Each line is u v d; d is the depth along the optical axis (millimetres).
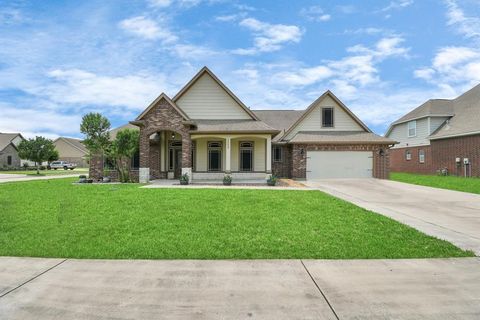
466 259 5055
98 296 3793
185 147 17750
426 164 28031
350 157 20641
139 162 19391
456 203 11023
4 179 22484
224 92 20438
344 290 3945
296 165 20516
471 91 27859
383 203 10906
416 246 5691
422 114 28234
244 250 5438
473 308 3512
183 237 6156
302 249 5504
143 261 4953
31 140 36469
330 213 8445
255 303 3627
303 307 3533
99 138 19344
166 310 3477
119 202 9992
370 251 5402
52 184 17234
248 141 20281
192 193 12195
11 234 6328
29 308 3512
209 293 3875
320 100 22344
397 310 3463
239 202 10055
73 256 5152
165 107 17922
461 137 24031
